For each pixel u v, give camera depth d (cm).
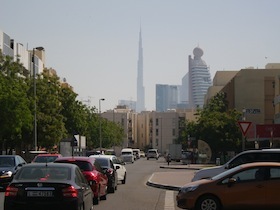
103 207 2055
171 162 9794
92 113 10869
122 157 9088
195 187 1739
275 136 5806
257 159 2188
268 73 10088
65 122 7706
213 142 7744
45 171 1460
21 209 1378
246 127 2675
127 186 3303
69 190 1390
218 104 10262
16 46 8494
